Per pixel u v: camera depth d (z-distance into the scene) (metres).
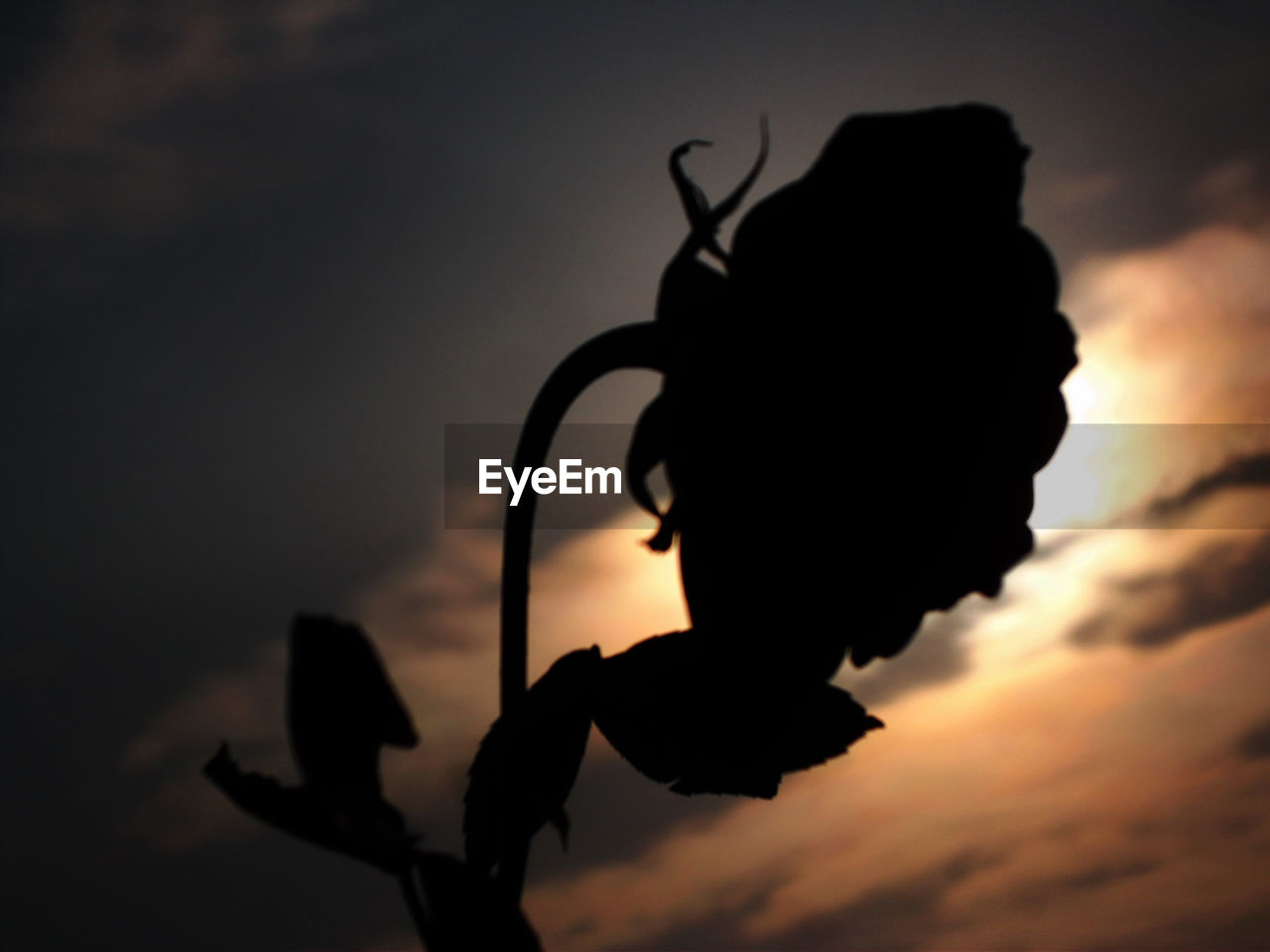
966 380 0.31
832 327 0.31
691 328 0.32
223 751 0.28
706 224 0.33
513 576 0.33
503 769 0.33
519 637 0.33
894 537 0.31
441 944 0.28
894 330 0.31
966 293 0.31
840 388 0.31
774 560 0.31
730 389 0.31
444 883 0.28
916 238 0.31
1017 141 0.32
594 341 0.33
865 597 0.32
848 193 0.32
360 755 0.27
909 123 0.32
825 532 0.31
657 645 0.34
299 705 0.27
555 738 0.33
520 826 0.33
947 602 0.32
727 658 0.32
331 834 0.28
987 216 0.32
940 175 0.32
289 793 0.28
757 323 0.31
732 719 0.33
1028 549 0.32
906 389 0.31
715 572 0.31
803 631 0.32
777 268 0.31
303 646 0.27
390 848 0.28
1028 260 0.32
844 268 0.31
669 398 0.32
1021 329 0.31
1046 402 0.32
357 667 0.27
